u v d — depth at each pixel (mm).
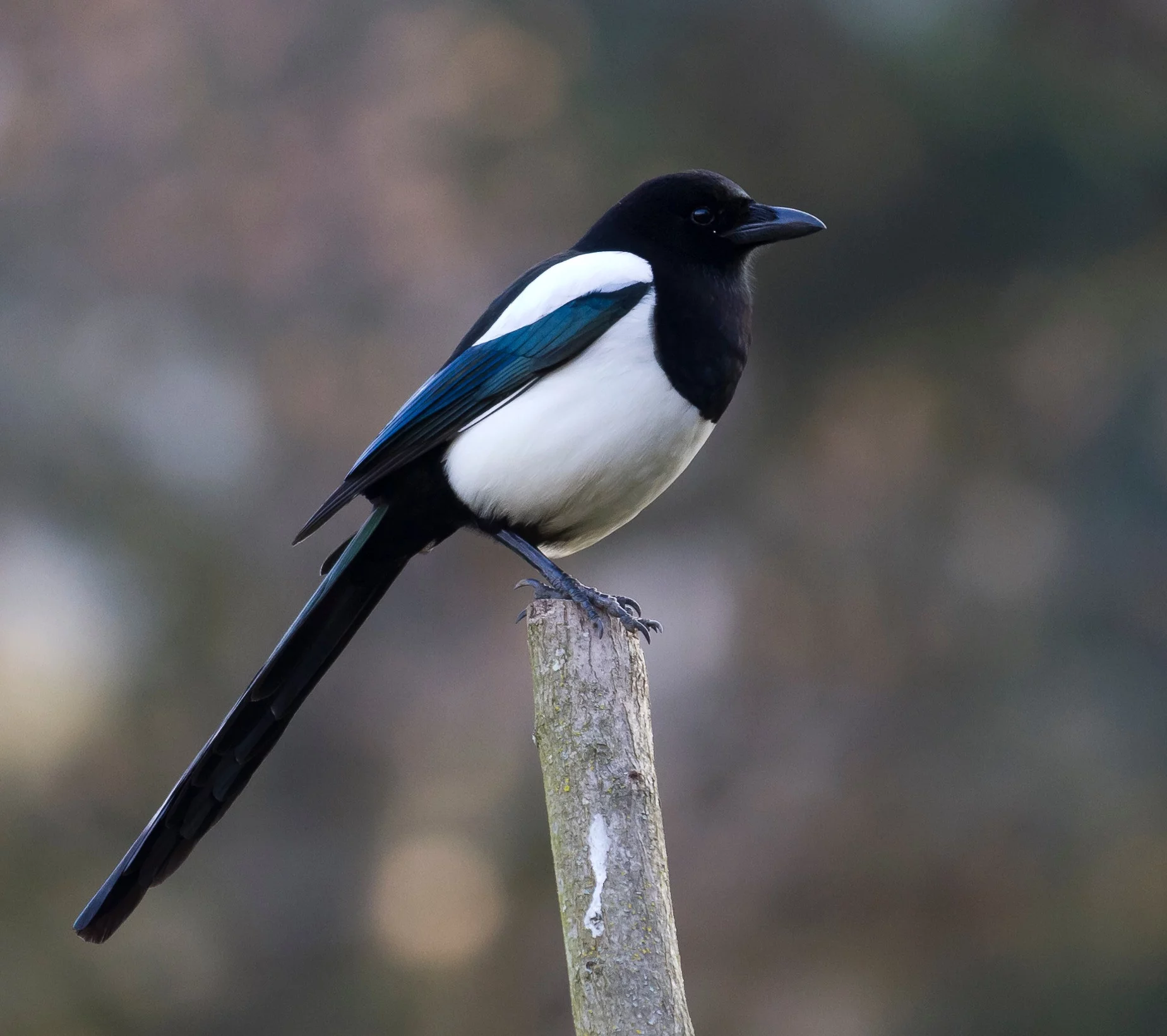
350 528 16141
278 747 16281
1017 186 14695
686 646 15750
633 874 4824
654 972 4672
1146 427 14500
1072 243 14938
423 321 16422
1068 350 15180
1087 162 14453
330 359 16203
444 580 16984
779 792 14102
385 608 16891
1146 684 13750
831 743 14297
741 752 14688
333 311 16297
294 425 16250
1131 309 14789
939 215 14953
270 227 16219
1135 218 14875
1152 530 14328
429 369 16250
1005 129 14375
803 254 15180
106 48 16609
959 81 14195
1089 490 14625
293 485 16156
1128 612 14109
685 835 14203
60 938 12961
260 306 16328
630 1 14906
